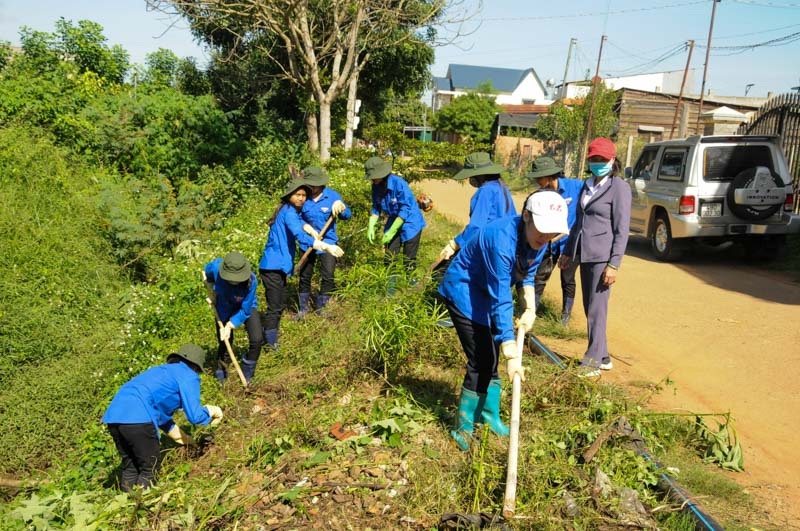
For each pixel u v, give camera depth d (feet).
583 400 15.46
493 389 13.97
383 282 21.43
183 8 40.42
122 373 21.30
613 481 12.20
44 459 18.78
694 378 18.47
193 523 12.25
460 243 15.51
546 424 14.58
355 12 50.21
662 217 36.09
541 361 18.40
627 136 85.76
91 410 20.29
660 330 22.95
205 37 68.59
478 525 11.03
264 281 21.84
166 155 42.80
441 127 148.25
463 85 281.13
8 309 23.16
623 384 18.01
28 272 26.16
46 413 19.72
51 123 40.09
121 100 45.34
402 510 11.82
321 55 51.16
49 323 23.47
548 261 22.36
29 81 42.34
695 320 23.91
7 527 13.35
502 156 111.34
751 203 32.89
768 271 33.14
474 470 12.02
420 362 17.94
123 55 75.00
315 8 51.90
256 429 16.79
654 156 38.55
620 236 17.65
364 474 12.98
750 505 12.14
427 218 44.68
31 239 28.02
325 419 15.62
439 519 11.39
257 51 66.95
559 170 19.97
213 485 13.93
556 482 12.10
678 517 11.25
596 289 18.20
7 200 29.76
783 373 18.35
